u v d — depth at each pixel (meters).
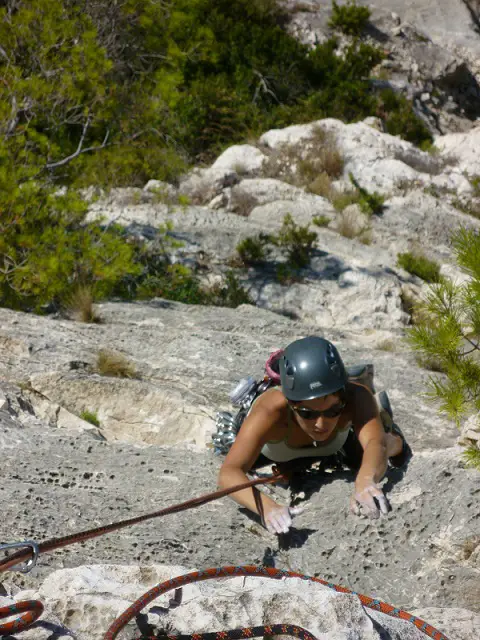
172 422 6.20
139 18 12.52
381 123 23.77
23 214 9.36
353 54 25.70
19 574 3.12
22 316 7.81
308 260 13.25
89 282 9.78
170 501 4.03
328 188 17.88
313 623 2.12
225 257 13.12
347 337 9.09
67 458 4.49
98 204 13.70
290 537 3.62
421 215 16.86
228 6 25.59
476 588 3.19
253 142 20.14
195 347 7.52
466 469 3.64
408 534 3.45
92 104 11.09
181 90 21.69
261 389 4.01
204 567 3.43
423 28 30.73
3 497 3.90
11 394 5.67
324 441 3.76
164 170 14.84
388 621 2.36
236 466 3.52
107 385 6.29
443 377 7.42
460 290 3.36
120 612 2.16
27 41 10.76
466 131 27.41
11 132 10.61
